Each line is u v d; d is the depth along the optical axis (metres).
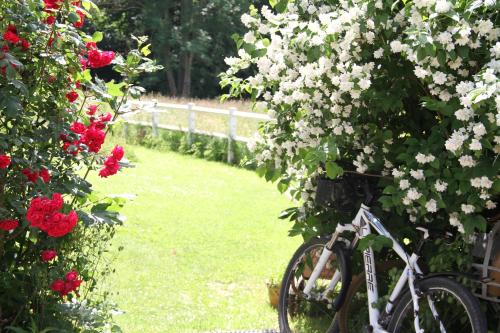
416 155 3.91
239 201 10.13
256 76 4.66
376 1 3.83
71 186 3.60
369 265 4.23
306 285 4.67
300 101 4.55
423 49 3.50
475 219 3.78
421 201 3.83
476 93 3.20
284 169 4.93
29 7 3.47
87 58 3.78
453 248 4.05
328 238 4.53
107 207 3.97
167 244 7.48
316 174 4.91
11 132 3.46
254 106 4.89
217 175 12.72
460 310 3.99
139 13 45.22
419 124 4.50
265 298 5.82
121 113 3.96
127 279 6.09
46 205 3.14
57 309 3.57
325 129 4.50
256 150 5.02
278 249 7.46
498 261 3.71
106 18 43.84
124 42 45.56
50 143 3.71
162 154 15.59
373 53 4.14
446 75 3.76
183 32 42.84
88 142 3.71
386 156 4.44
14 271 3.72
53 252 3.58
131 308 5.36
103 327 3.93
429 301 3.77
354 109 4.36
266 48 4.49
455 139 3.54
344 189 4.50
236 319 5.25
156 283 6.07
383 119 4.52
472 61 3.74
